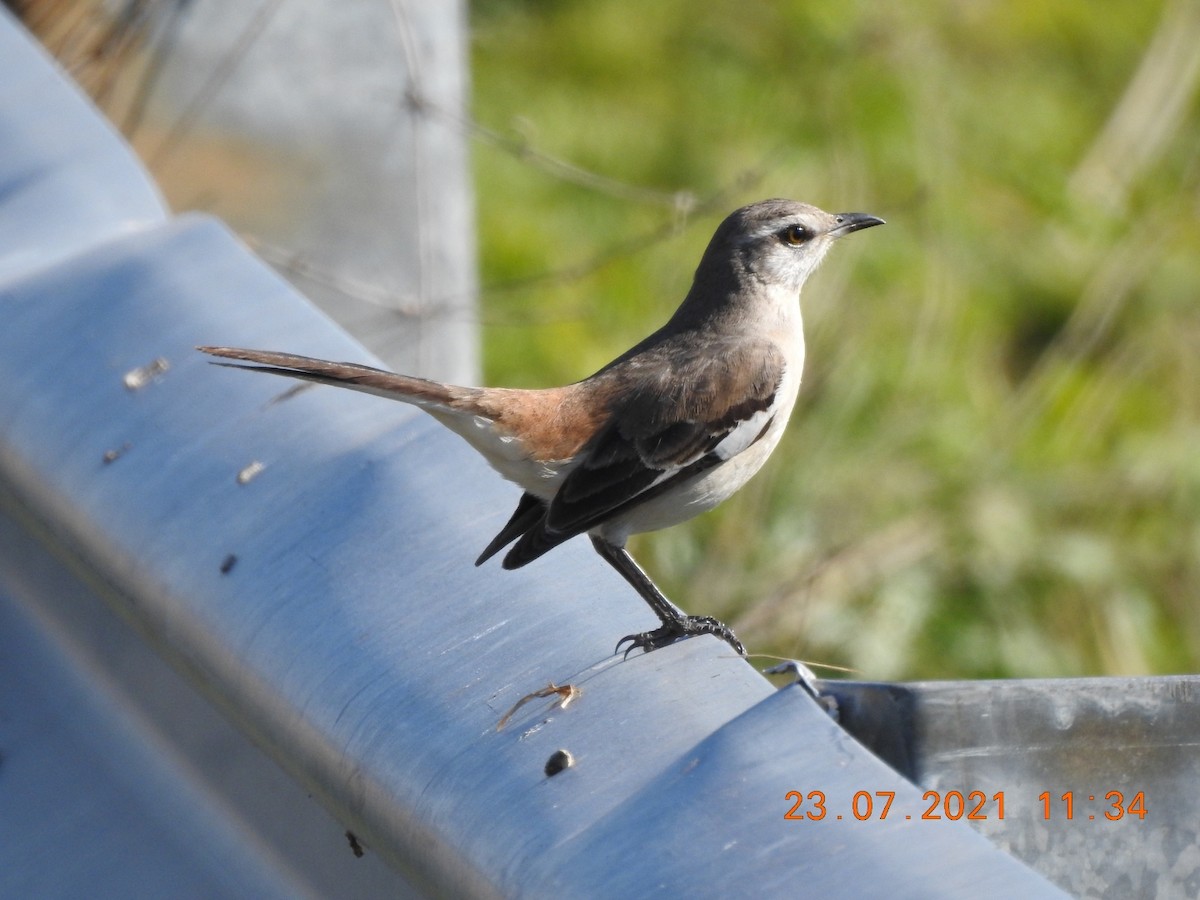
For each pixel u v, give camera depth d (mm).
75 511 5434
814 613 11602
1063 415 14148
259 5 10109
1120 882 4617
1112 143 17250
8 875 5273
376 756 4152
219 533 5008
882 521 12758
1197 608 12766
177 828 5180
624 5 19266
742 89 17719
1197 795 4590
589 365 14734
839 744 3672
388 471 5172
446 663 4340
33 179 6848
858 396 13555
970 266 15797
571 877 3531
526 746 3979
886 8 17953
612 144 17203
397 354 10906
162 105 10141
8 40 7602
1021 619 12484
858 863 3303
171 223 6496
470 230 12094
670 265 15531
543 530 4980
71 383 5766
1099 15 19422
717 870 3398
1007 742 4500
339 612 4582
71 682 5820
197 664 4895
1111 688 4508
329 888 4613
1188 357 14758
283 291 6105
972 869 3223
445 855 3865
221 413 5508
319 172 10477
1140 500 13250
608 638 4438
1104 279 15250
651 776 3742
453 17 10797
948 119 17266
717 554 12133
